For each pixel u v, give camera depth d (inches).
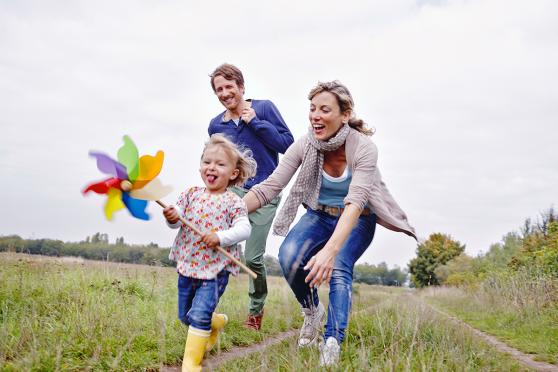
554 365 203.2
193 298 152.0
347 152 163.8
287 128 219.9
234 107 215.2
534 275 504.1
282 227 179.3
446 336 190.7
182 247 152.6
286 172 177.0
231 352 177.9
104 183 126.2
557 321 340.2
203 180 159.6
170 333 180.9
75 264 315.6
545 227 764.6
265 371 135.1
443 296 721.6
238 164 163.9
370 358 153.4
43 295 226.7
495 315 404.8
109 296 245.0
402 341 177.5
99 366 141.1
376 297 492.7
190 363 140.7
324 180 171.9
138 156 130.5
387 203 177.5
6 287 230.8
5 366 132.3
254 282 213.8
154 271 315.0
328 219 175.9
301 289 177.8
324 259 147.9
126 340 164.1
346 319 159.5
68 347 152.2
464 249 1566.2
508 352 223.6
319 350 157.1
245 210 157.6
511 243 971.3
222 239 144.9
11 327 169.3
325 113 161.2
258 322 219.1
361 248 172.7
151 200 133.0
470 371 149.0
